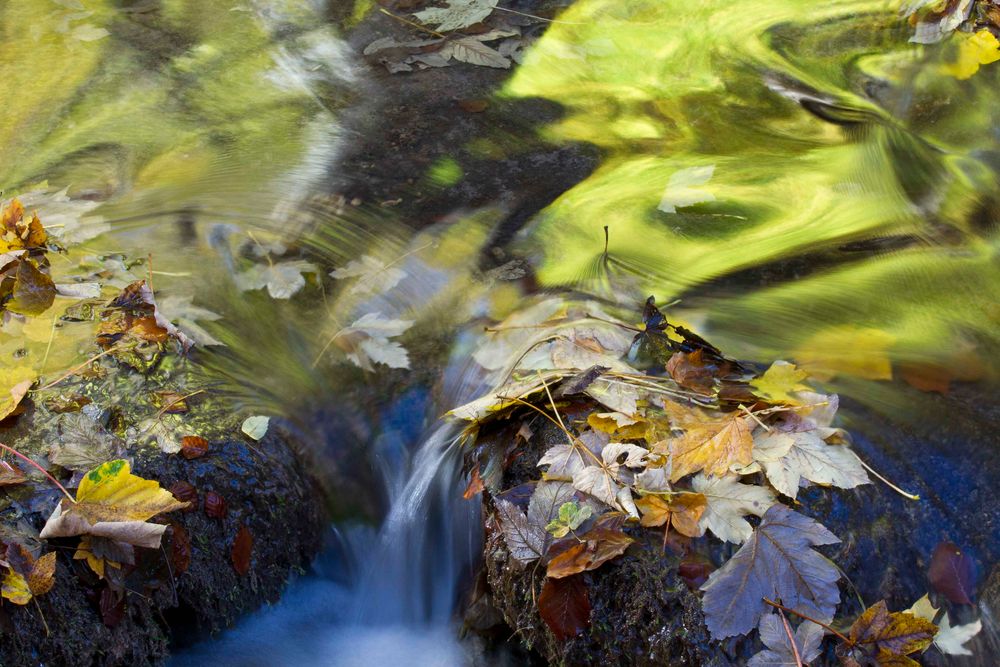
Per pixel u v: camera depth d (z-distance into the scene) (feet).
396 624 8.79
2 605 6.75
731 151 12.39
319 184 11.76
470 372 9.15
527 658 8.09
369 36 14.87
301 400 9.01
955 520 7.40
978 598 7.01
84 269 10.12
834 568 6.79
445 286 10.19
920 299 9.80
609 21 15.33
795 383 8.44
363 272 10.40
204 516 7.86
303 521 8.48
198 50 14.49
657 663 6.72
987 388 8.63
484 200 11.51
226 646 8.09
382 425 8.99
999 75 13.48
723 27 15.06
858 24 14.85
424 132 12.72
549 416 7.98
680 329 8.91
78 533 7.07
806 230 10.91
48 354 8.82
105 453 7.79
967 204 11.28
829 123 12.89
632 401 8.00
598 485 7.25
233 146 12.46
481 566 8.45
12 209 10.50
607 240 10.49
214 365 9.10
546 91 13.62
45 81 13.73
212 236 10.82
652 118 13.07
